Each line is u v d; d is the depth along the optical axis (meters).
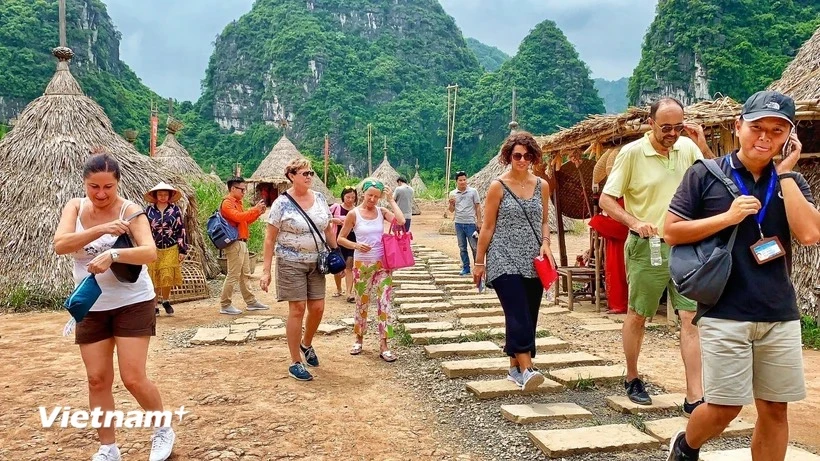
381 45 127.81
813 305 6.54
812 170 7.02
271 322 7.22
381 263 5.56
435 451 3.46
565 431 3.56
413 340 6.02
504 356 5.41
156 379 4.84
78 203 3.13
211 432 3.72
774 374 2.47
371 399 4.38
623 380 4.64
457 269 11.63
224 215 7.78
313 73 115.75
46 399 4.34
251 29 126.81
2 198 8.70
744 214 2.40
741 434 3.57
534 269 4.16
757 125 2.45
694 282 2.47
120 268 2.96
